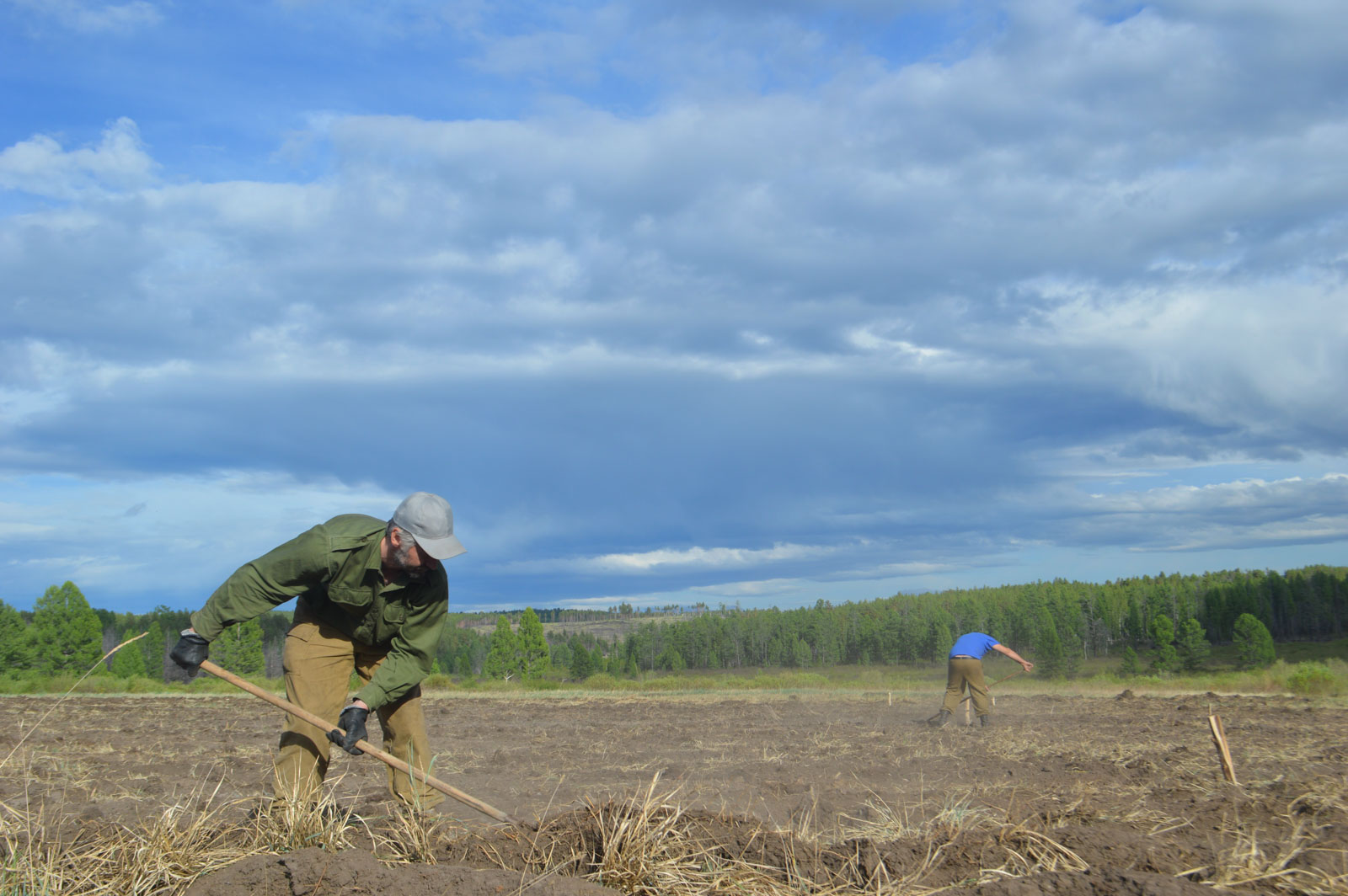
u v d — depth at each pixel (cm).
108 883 342
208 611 430
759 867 361
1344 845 375
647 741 1152
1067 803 524
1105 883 306
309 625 466
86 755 951
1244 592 10206
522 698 2508
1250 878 334
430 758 489
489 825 427
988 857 365
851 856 370
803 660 9656
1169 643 8181
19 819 433
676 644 10562
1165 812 475
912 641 9338
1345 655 8450
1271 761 769
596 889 322
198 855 364
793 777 739
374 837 397
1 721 1502
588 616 19838
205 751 1001
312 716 432
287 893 327
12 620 4203
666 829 370
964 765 802
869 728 1256
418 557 442
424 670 465
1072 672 8125
